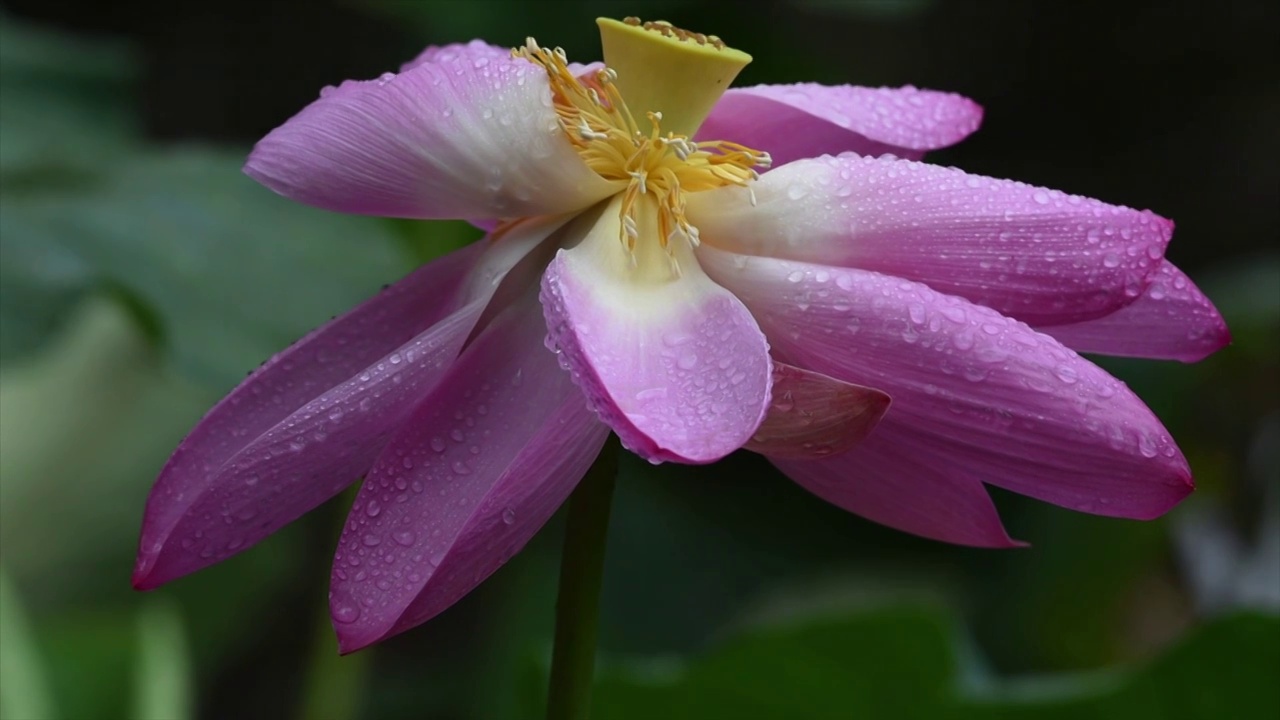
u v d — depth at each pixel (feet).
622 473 6.69
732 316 2.70
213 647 5.58
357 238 5.17
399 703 8.08
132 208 4.74
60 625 4.31
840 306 2.71
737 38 6.31
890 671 3.42
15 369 4.12
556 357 2.76
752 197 2.77
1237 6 9.09
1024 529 6.33
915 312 2.70
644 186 2.78
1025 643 6.27
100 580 5.03
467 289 2.81
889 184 2.76
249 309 4.62
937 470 2.82
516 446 2.74
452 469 2.74
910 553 6.61
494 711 5.94
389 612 2.70
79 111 5.64
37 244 4.35
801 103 2.86
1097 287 2.73
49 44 5.74
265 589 5.75
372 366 2.75
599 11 5.68
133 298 4.25
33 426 4.80
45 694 3.53
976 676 3.59
